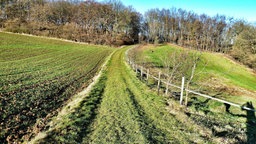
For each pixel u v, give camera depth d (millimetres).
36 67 31781
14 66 30281
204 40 103562
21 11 136125
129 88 23359
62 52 60625
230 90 34656
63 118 13086
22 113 13398
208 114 17031
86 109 14938
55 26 131500
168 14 145000
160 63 54250
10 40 70688
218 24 110812
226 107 20609
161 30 145875
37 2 147750
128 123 12984
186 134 12133
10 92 17094
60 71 30828
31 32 112625
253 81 51688
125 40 134375
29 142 10242
